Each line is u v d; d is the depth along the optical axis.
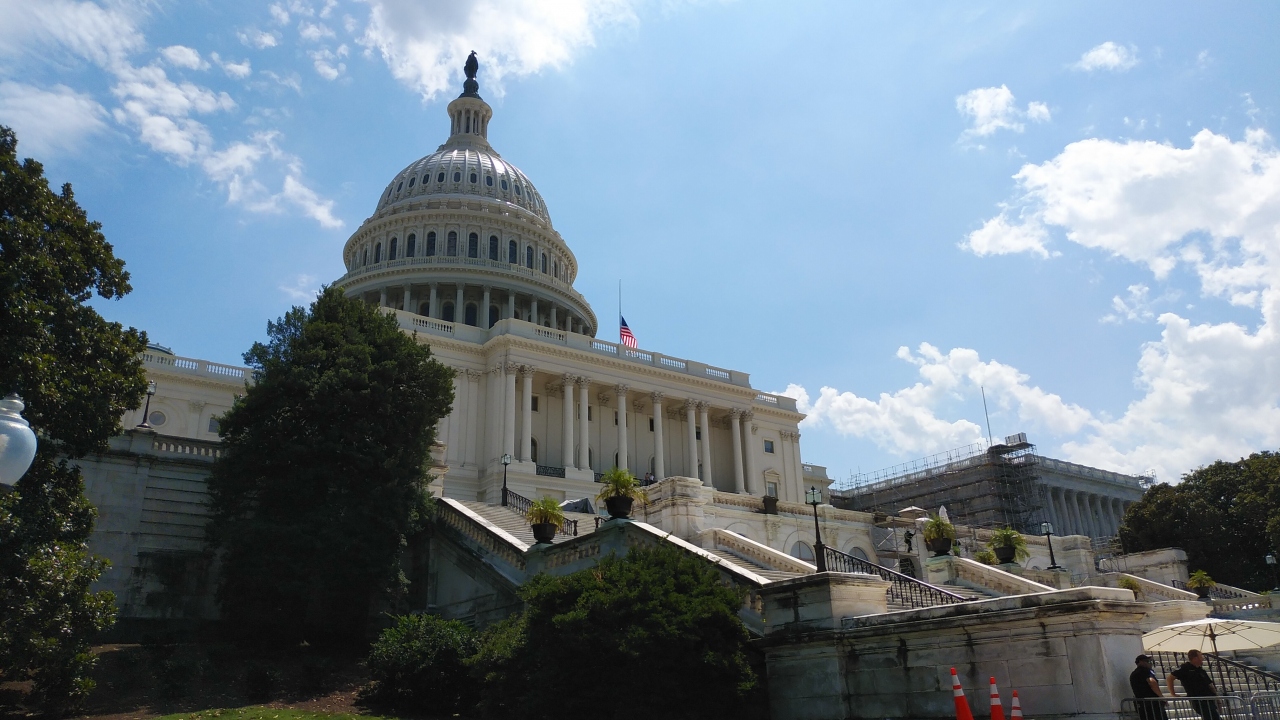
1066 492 102.44
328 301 33.69
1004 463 96.81
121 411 23.06
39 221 21.33
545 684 17.27
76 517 21.19
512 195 107.38
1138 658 13.48
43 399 19.72
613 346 78.38
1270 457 63.25
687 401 80.06
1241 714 15.20
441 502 33.34
